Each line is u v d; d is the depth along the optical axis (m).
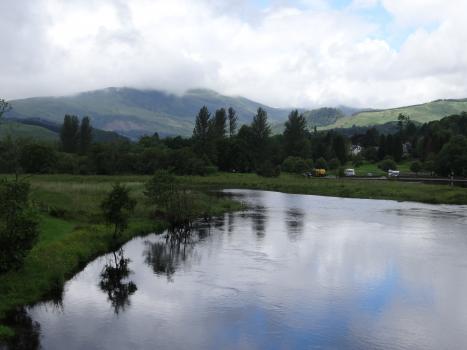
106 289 27.34
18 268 26.05
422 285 29.36
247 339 20.81
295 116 188.00
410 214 64.44
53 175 114.62
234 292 27.25
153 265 33.12
